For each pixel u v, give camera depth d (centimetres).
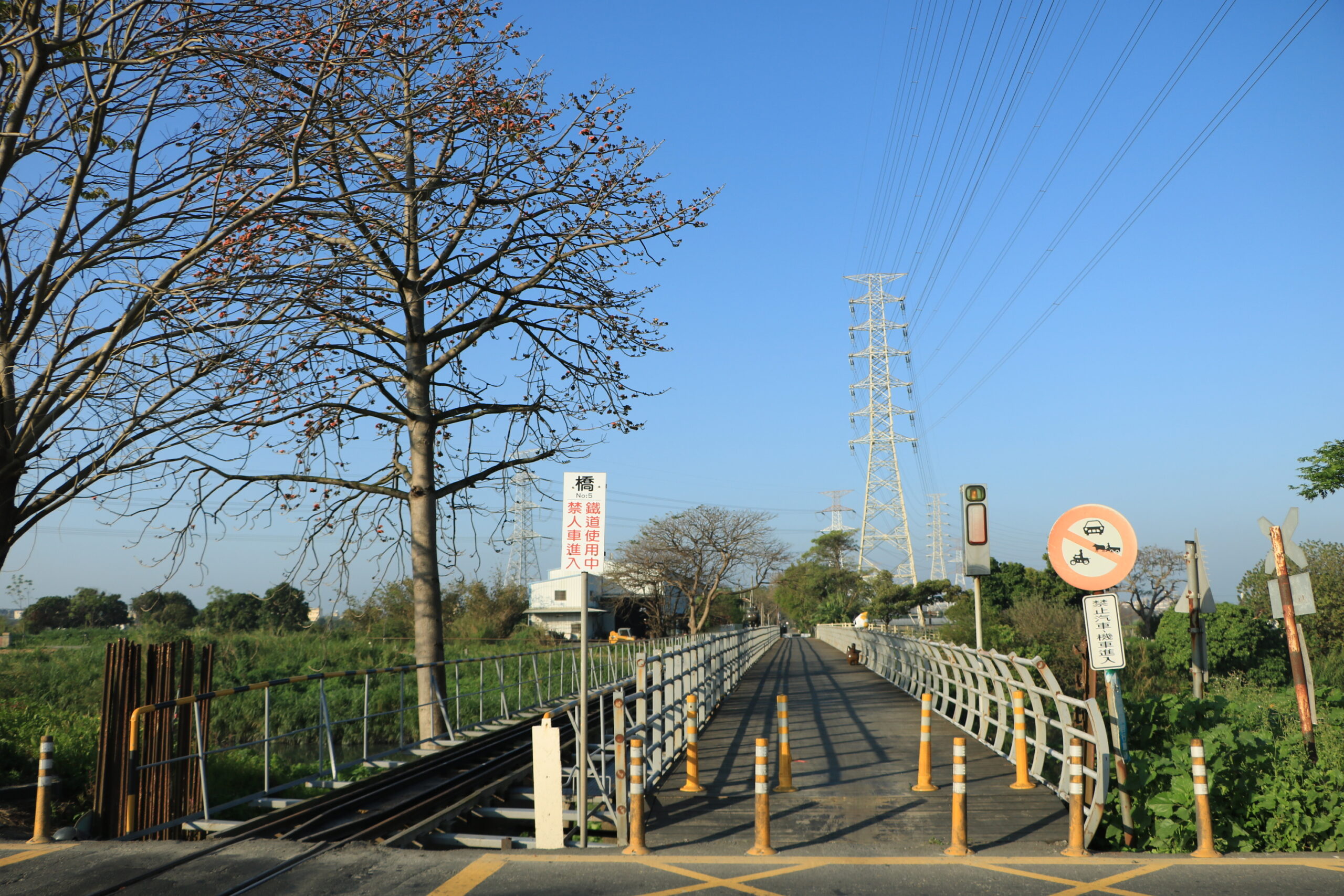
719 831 785
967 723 1385
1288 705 1909
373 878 653
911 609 7550
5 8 979
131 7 996
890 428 7406
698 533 6125
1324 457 2764
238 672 2947
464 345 1603
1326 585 3375
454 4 1296
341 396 1447
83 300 1021
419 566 1566
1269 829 769
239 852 731
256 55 1071
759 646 3872
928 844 736
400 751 1337
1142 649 3391
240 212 1112
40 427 995
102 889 629
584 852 726
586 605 796
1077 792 709
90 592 7106
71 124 1016
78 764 1184
